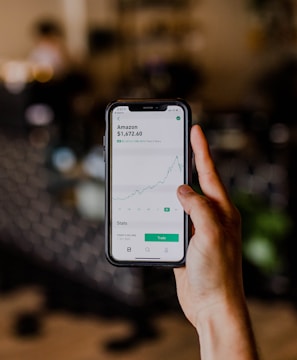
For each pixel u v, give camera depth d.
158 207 1.01
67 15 8.41
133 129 1.01
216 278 0.85
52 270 3.88
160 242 1.00
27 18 8.45
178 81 5.45
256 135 3.58
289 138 3.39
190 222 1.00
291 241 3.39
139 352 2.97
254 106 4.56
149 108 1.00
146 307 3.37
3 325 3.29
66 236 3.80
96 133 4.03
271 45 6.45
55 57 6.46
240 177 3.41
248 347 0.82
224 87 7.04
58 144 4.02
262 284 3.48
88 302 3.50
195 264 0.85
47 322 3.31
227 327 0.83
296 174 3.31
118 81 7.44
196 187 2.35
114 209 1.02
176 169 1.01
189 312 0.95
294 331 3.13
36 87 5.46
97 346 3.04
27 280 3.84
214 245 0.85
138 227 1.01
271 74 5.63
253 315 3.31
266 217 3.19
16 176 4.35
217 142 3.63
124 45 7.83
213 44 7.15
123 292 3.43
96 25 8.13
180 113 1.01
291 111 4.27
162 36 7.46
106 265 3.53
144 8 7.57
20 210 4.21
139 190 1.01
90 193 3.60
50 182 3.95
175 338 3.09
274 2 6.36
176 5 7.34
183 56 7.32
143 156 1.01
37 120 5.17
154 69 5.20
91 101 4.66
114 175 1.02
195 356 2.91
